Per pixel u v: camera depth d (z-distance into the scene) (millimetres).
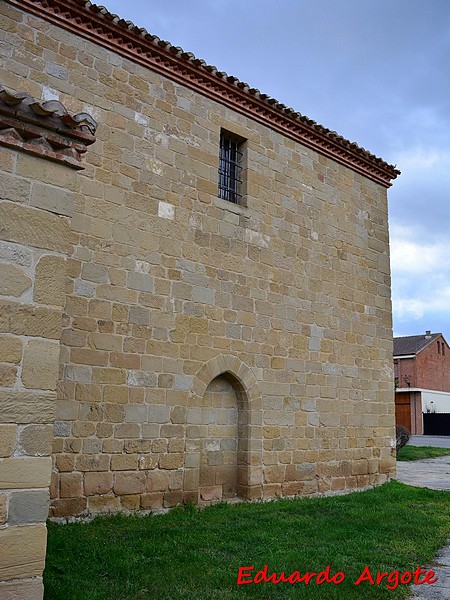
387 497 11102
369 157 13562
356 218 13352
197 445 9508
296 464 11109
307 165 12398
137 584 5395
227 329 10250
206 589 5395
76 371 8266
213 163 10500
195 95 10461
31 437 3967
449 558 7113
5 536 3781
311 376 11641
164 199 9656
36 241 4203
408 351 45812
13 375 3953
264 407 10703
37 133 4270
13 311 4023
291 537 7570
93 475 8234
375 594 5535
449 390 48250
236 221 10727
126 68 9539
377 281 13594
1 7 8320
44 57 8609
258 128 11508
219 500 10000
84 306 8477
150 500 8820
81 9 8867
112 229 8938
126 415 8695
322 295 12164
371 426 12820
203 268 10031
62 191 4398
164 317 9359
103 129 9094
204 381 9758
